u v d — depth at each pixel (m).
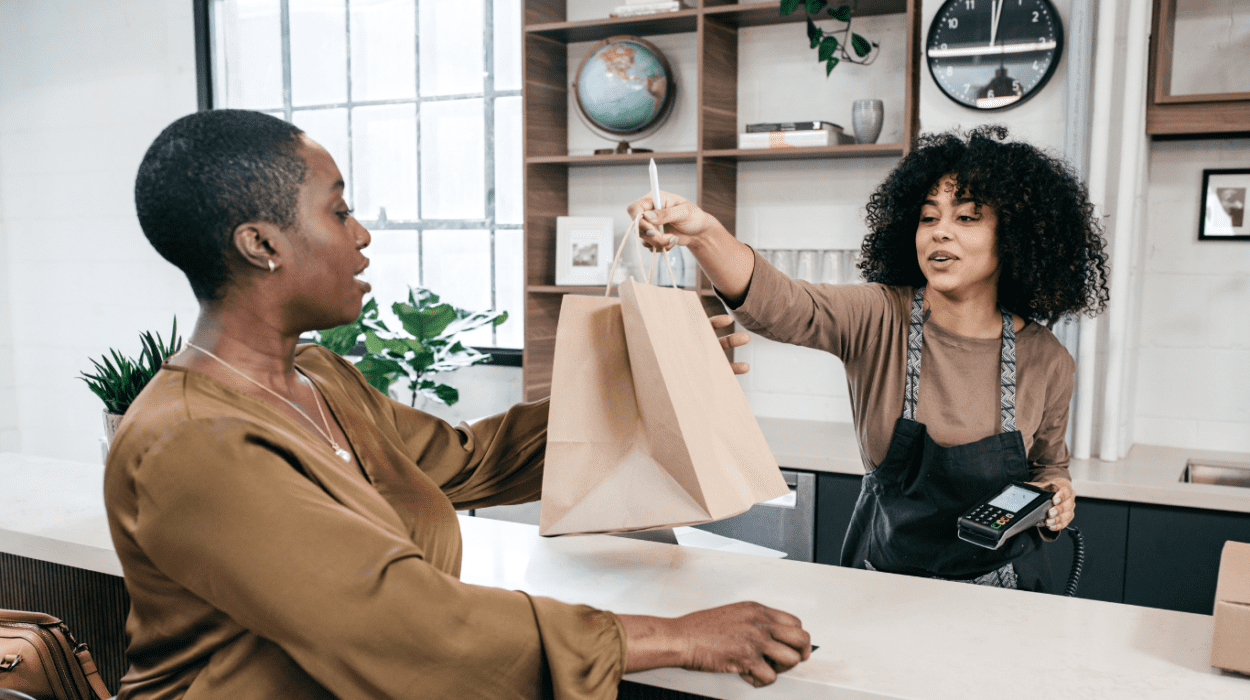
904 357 1.46
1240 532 1.96
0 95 4.29
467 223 3.53
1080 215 1.47
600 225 3.03
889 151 2.54
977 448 1.39
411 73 3.55
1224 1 2.31
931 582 1.12
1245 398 2.47
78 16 4.07
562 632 0.75
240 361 0.82
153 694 0.78
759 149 2.69
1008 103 2.38
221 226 0.75
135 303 4.11
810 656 0.89
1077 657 0.90
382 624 0.67
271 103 3.80
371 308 3.14
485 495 1.21
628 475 0.99
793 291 1.44
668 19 2.79
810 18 2.75
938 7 2.44
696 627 0.84
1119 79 2.25
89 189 4.15
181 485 0.66
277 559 0.65
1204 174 2.44
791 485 2.38
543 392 3.14
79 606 1.39
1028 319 1.51
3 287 4.41
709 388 1.04
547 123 3.09
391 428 1.08
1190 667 0.88
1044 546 1.43
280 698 0.74
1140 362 2.58
